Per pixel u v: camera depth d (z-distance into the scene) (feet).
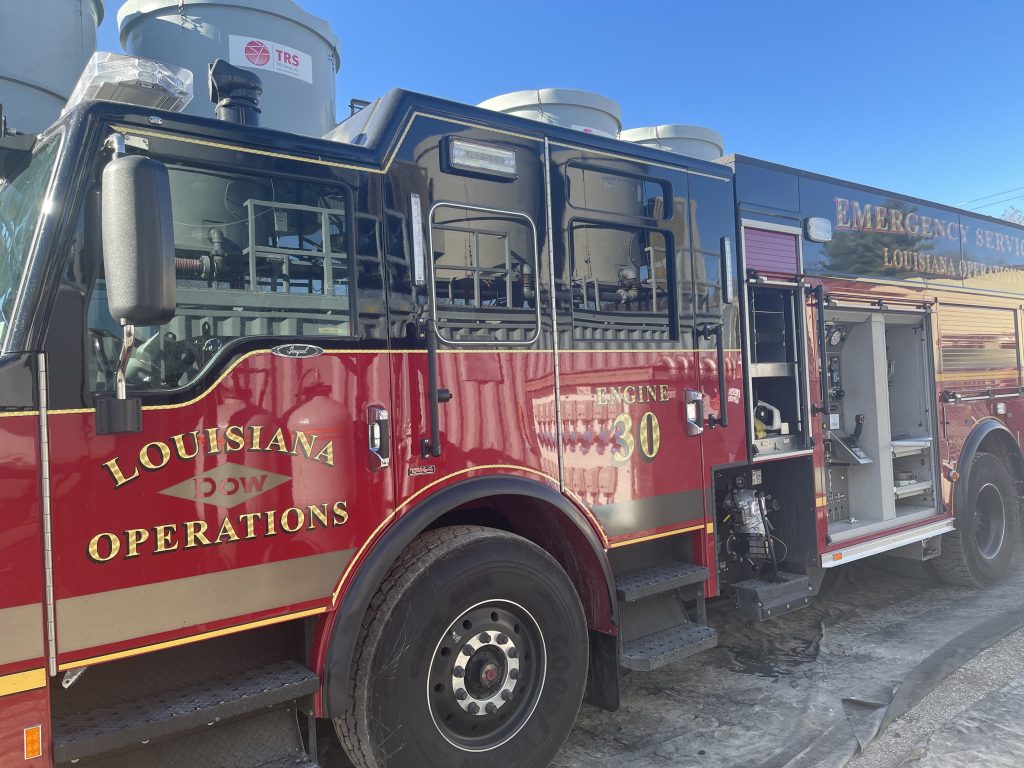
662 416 12.05
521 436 10.16
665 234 12.44
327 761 10.65
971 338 19.80
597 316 11.28
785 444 14.48
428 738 8.89
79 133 7.15
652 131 18.67
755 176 14.23
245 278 8.13
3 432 6.51
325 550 8.35
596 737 11.42
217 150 7.97
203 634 7.54
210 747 7.87
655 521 11.82
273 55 13.05
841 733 11.07
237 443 7.80
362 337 8.80
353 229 8.84
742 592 13.99
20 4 11.59
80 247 7.02
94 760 7.24
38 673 6.64
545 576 9.91
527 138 10.64
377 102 9.84
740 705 12.38
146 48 12.84
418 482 9.12
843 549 15.52
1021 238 22.16
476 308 9.88
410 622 8.72
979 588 18.95
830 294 15.81
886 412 17.28
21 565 6.56
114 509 7.05
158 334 7.50
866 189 16.96
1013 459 20.90
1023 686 12.42
